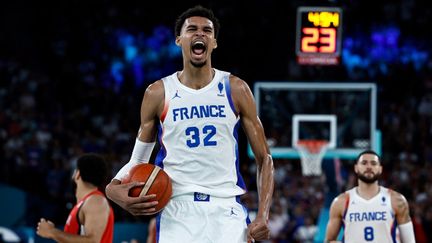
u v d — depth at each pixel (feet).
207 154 22.11
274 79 93.04
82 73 98.63
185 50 22.40
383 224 38.88
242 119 22.91
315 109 62.59
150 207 21.56
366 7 102.42
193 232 21.89
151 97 22.74
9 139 81.82
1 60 95.96
